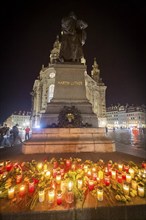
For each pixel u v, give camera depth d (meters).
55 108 9.59
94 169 4.33
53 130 8.20
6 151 8.35
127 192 3.27
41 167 4.72
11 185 3.59
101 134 8.38
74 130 8.28
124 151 8.41
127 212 2.86
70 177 3.86
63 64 10.67
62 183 3.49
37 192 3.36
